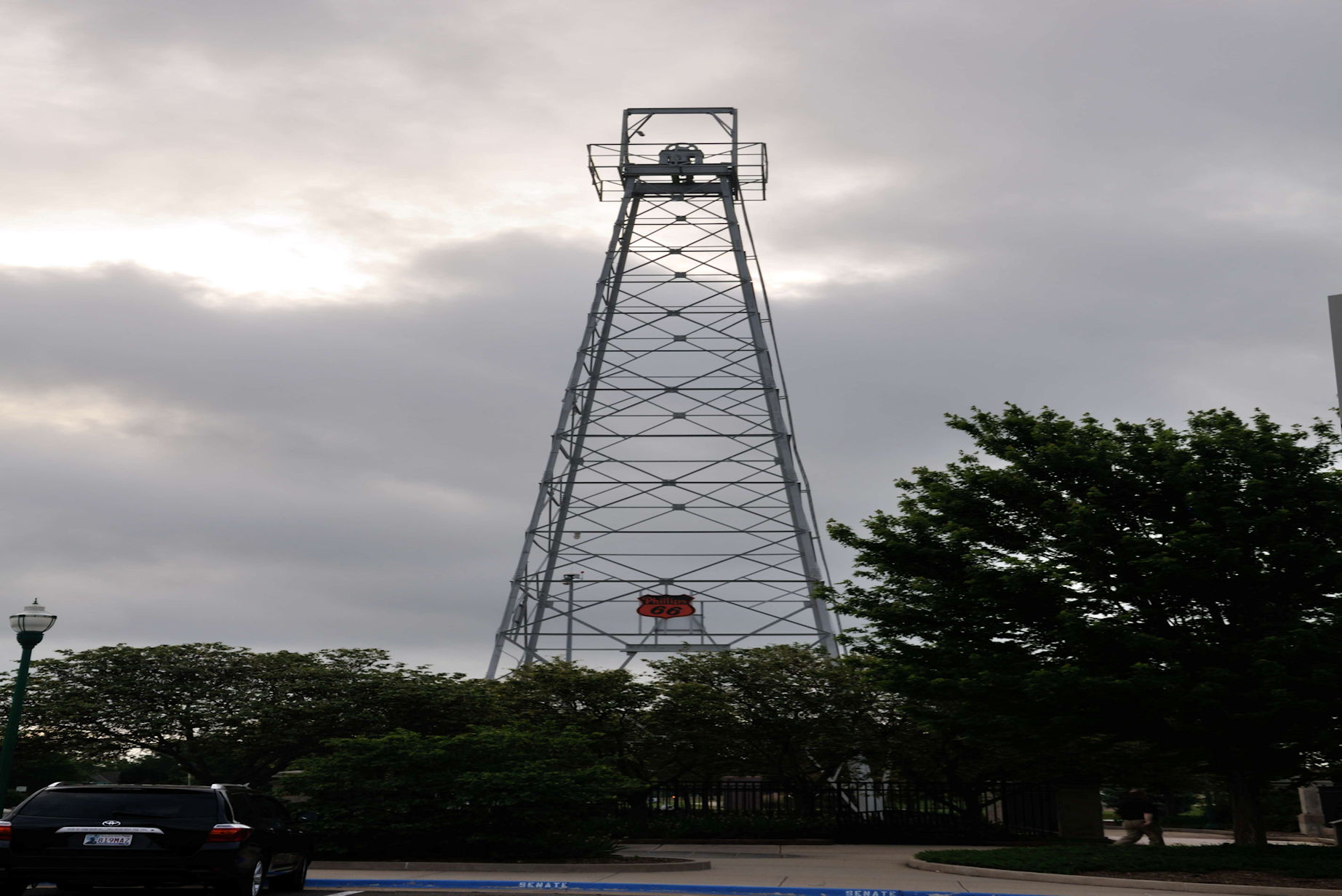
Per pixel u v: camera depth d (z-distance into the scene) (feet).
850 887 72.49
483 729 98.78
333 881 72.54
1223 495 80.53
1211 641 83.15
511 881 73.56
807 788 138.00
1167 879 73.77
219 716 131.44
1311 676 74.90
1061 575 83.41
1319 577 79.77
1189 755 87.15
